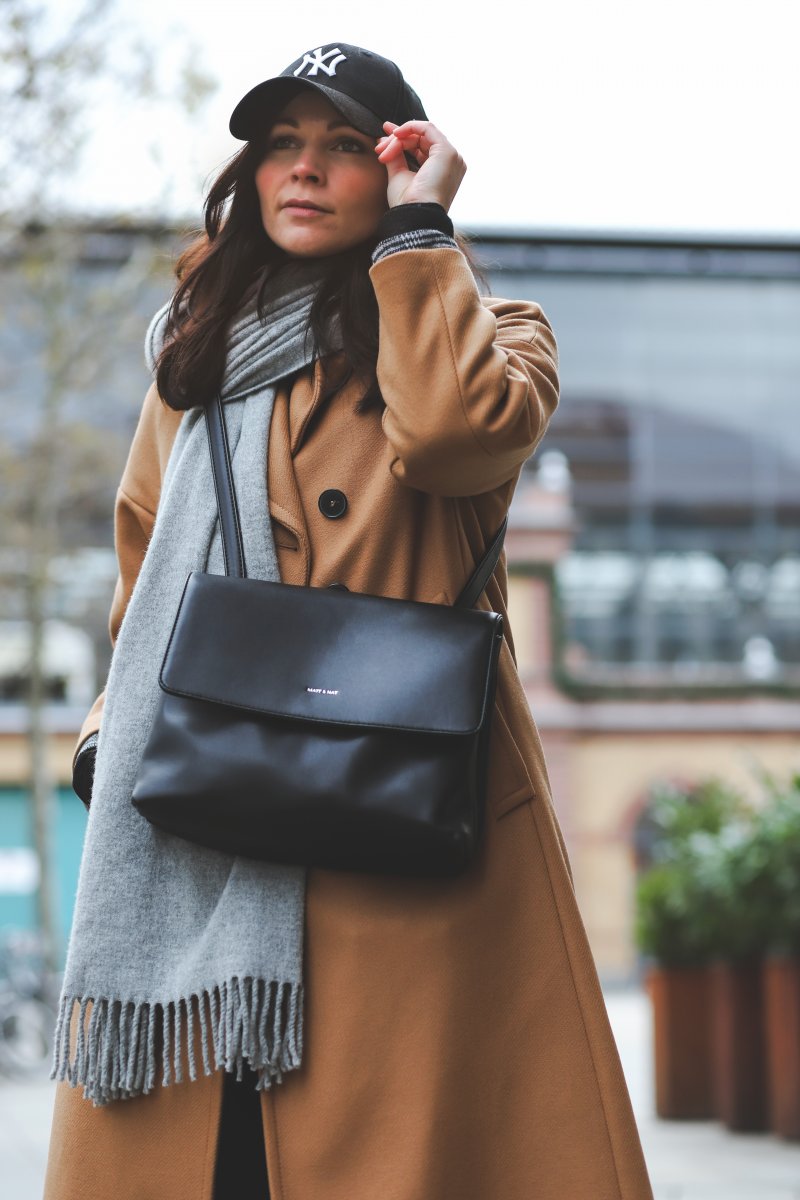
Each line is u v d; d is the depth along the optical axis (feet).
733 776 124.16
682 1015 29.35
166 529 8.11
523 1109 7.70
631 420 132.26
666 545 131.34
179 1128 7.61
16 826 111.04
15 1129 34.09
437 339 7.65
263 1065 7.47
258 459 8.04
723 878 26.32
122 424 71.56
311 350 8.13
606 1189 7.66
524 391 7.73
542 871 7.98
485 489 7.95
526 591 123.65
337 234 8.16
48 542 64.49
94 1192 7.64
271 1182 7.48
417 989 7.54
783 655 130.41
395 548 8.00
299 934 7.52
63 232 54.70
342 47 8.32
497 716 8.13
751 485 132.36
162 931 7.67
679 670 128.88
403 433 7.64
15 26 46.62
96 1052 7.52
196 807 7.36
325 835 7.31
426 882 7.66
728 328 133.39
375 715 7.38
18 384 66.44
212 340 8.21
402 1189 7.36
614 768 123.44
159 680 7.58
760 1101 27.20
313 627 7.59
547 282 132.05
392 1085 7.47
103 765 7.84
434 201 7.97
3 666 112.27
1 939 72.59
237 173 8.38
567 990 7.86
